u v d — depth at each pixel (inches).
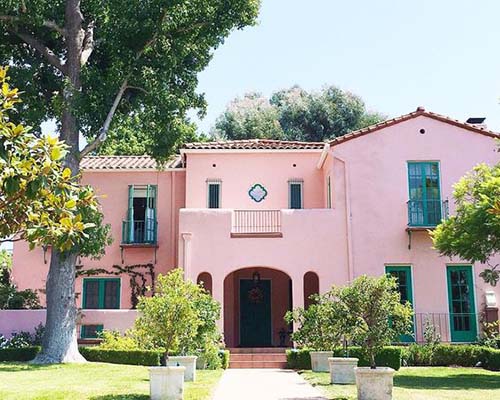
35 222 230.2
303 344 678.5
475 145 866.1
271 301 959.0
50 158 220.2
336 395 469.1
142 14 725.3
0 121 215.0
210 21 770.8
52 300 724.7
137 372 606.2
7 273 989.2
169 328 465.1
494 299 822.5
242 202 955.3
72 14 768.3
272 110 1863.9
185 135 805.9
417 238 843.4
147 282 963.3
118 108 799.7
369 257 837.2
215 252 838.5
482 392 482.3
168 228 981.2
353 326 442.9
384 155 863.1
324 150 879.7
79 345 797.9
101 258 970.7
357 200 852.0
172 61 759.7
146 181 996.6
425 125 869.8
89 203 241.6
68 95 736.3
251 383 566.6
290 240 841.5
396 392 476.7
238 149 958.4
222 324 817.5
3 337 794.2
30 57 834.8
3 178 209.5
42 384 509.7
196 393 467.8
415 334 822.5
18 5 704.4
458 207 657.6
